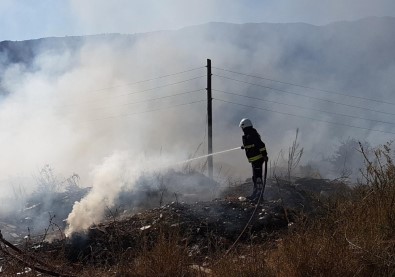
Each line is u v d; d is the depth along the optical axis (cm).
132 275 525
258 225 774
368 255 452
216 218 795
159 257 520
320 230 523
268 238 653
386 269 438
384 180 591
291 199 914
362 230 499
